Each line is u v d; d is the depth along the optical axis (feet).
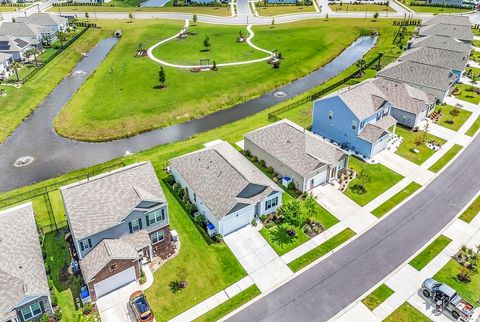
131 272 128.36
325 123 211.20
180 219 157.48
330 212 160.86
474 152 199.21
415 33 395.14
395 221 155.63
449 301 117.91
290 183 174.19
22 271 118.83
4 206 166.30
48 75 304.50
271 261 138.41
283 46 359.87
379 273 133.18
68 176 190.08
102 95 270.26
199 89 277.03
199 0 548.72
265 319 118.52
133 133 233.35
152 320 116.26
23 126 241.96
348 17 459.73
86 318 113.60
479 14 465.88
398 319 117.80
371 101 207.10
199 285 129.39
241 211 148.56
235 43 369.71
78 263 133.39
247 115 253.85
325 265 136.77
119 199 133.08
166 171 186.29
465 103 250.98
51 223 154.71
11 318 109.50
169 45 366.02
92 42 390.21
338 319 118.21
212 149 173.58
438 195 169.48
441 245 143.74
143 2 571.69
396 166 189.47
